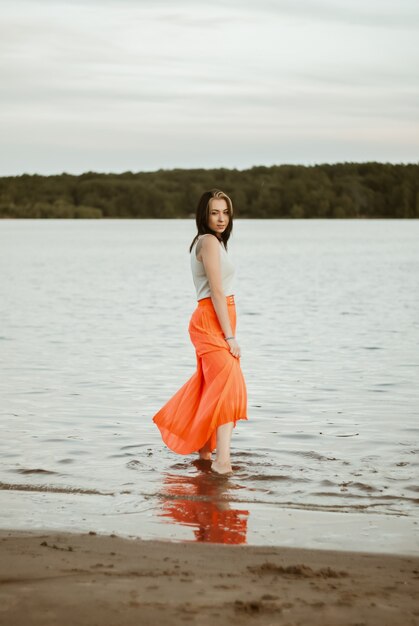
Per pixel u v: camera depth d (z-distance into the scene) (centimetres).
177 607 300
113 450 607
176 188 14150
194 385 578
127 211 14288
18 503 477
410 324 1426
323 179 14238
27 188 14338
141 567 352
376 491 508
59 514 454
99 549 383
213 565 360
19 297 1981
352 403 775
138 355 1073
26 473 545
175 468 561
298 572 350
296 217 14175
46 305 1786
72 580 329
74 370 957
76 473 546
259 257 4072
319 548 397
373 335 1277
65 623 284
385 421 702
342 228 10769
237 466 565
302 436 650
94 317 1551
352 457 588
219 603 305
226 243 595
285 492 505
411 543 407
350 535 420
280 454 596
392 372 940
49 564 353
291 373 936
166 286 2341
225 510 467
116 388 849
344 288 2239
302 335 1277
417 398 798
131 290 2195
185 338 1244
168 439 581
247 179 14175
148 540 404
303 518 452
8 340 1223
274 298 1945
